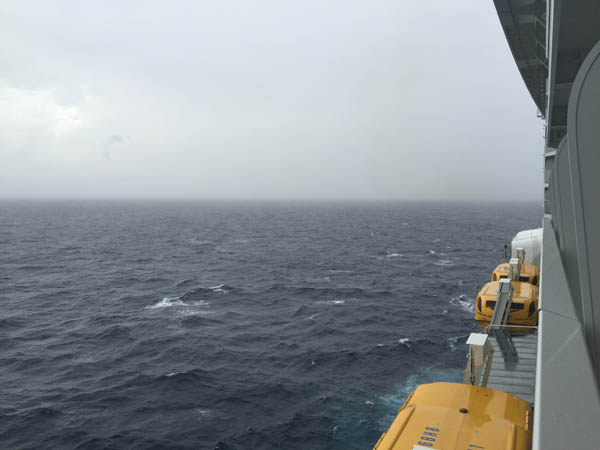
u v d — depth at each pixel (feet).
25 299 187.62
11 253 335.88
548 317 25.16
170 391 96.48
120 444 76.38
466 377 49.26
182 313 163.73
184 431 80.33
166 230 572.10
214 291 203.10
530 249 124.98
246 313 164.86
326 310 168.55
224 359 115.85
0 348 125.08
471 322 150.82
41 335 137.39
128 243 417.49
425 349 123.13
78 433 79.92
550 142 72.95
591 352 20.93
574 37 37.55
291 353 120.37
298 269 268.21
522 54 59.93
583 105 18.97
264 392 95.91
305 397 93.61
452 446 30.99
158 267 276.82
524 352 61.41
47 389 97.81
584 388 17.63
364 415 86.07
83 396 94.22
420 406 36.19
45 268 270.87
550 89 44.80
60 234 501.15
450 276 241.55
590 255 20.01
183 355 118.73
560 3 25.58
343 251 357.61
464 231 547.49
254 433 79.56
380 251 355.36
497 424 33.17
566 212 36.27
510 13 48.96
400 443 31.86
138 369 108.99
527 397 48.80
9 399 92.99
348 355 118.42
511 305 76.38
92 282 226.79
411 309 169.37
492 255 327.88
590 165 19.12
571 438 15.21
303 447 75.56
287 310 169.27
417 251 354.54
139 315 160.76
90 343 129.49
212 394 94.94
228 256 329.72
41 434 79.66
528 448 31.24
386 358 116.37
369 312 165.37
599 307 20.34
